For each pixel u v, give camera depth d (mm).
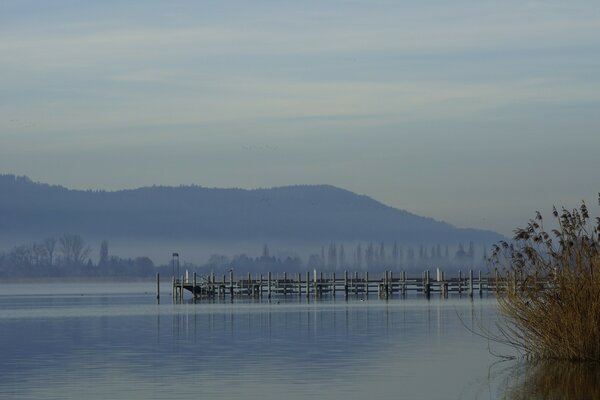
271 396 37438
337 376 42656
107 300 142250
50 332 70000
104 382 41688
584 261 43250
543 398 36250
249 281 139750
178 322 79125
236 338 62031
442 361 47594
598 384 38812
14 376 43906
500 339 58438
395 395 37375
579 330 43469
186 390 39156
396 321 76625
